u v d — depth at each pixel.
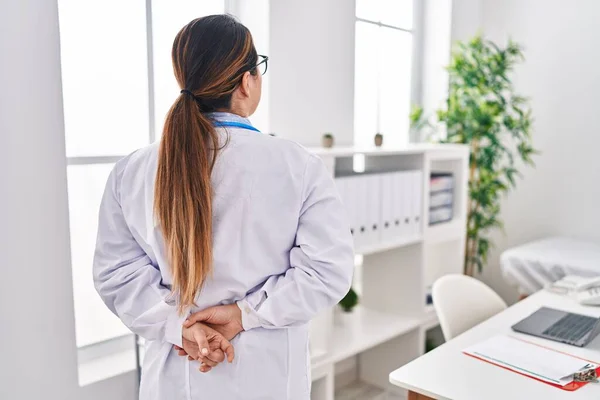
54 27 1.65
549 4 3.24
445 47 3.39
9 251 1.62
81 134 2.04
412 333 2.76
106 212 1.15
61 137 1.70
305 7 2.43
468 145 3.11
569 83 3.22
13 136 1.60
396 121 3.38
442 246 3.04
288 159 1.05
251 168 1.03
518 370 1.53
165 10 2.22
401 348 2.82
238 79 1.07
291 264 1.07
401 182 2.52
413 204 2.60
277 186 1.04
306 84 2.48
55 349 1.75
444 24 3.37
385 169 2.78
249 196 1.03
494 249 3.60
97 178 2.10
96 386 1.87
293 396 1.11
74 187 2.04
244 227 1.03
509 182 3.49
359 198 2.32
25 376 1.69
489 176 3.23
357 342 2.41
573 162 3.25
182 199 0.99
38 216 1.67
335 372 2.92
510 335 1.80
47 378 1.74
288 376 1.10
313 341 2.23
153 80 2.20
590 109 3.16
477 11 3.49
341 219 1.08
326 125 2.61
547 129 3.32
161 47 2.22
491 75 3.03
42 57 1.64
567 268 2.58
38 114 1.64
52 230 1.71
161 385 1.10
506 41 3.43
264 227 1.04
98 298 2.14
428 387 1.43
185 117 1.02
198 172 0.99
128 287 1.11
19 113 1.60
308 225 1.05
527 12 3.33
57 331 1.75
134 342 2.06
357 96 3.06
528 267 2.72
